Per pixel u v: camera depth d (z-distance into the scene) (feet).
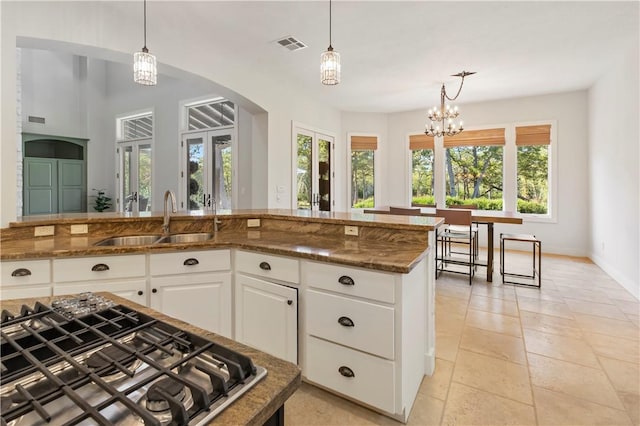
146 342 2.49
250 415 1.75
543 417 5.68
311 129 19.58
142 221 8.60
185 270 6.94
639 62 11.76
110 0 9.62
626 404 5.99
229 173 18.81
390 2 9.71
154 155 21.77
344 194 23.32
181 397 1.96
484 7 10.04
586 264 16.51
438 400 6.15
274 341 6.56
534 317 9.95
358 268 5.51
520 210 20.04
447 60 14.05
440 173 22.04
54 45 9.45
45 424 1.75
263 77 15.66
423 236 6.88
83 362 2.22
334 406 5.96
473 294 12.06
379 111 23.11
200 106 19.89
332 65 8.25
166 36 11.42
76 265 6.29
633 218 12.22
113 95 24.38
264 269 6.75
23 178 23.32
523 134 19.58
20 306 3.25
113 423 1.75
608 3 9.84
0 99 7.67
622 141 13.30
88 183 24.58
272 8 10.01
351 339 5.64
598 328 9.16
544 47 12.74
